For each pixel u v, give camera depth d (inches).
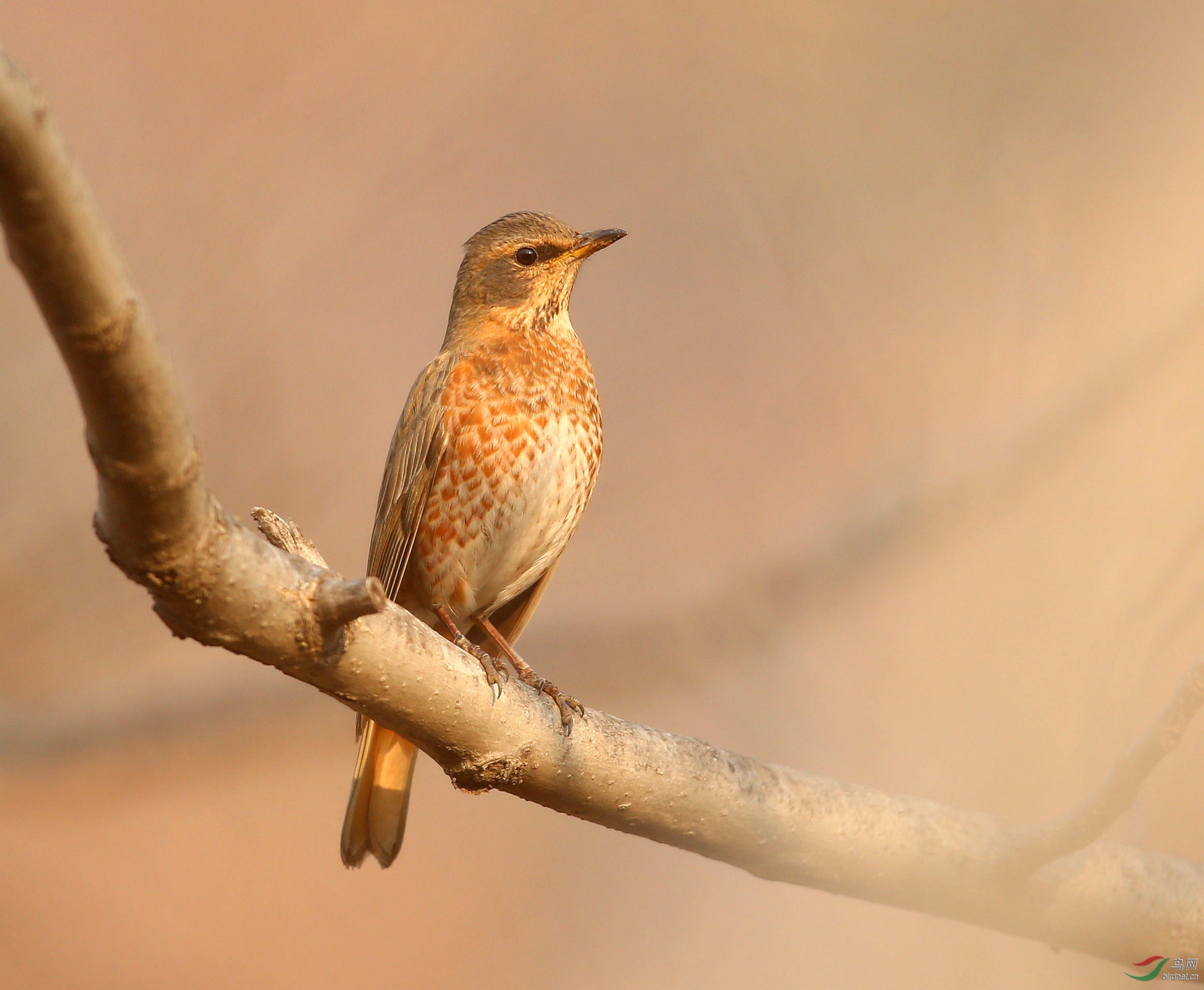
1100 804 263.0
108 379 173.2
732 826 279.1
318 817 631.2
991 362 456.1
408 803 366.9
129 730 499.5
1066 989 337.4
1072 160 485.7
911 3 531.2
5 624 477.4
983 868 284.2
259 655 225.9
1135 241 438.3
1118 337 400.8
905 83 532.7
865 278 522.6
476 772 263.3
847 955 387.9
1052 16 515.8
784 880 289.0
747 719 456.4
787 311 550.0
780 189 542.9
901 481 459.5
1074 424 375.6
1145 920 291.0
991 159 502.6
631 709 519.5
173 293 497.0
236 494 508.7
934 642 389.4
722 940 542.0
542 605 557.0
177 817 610.2
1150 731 253.4
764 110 551.5
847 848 283.4
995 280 471.8
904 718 382.0
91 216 161.5
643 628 524.1
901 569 436.1
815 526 512.1
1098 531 350.9
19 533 473.1
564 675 524.4
